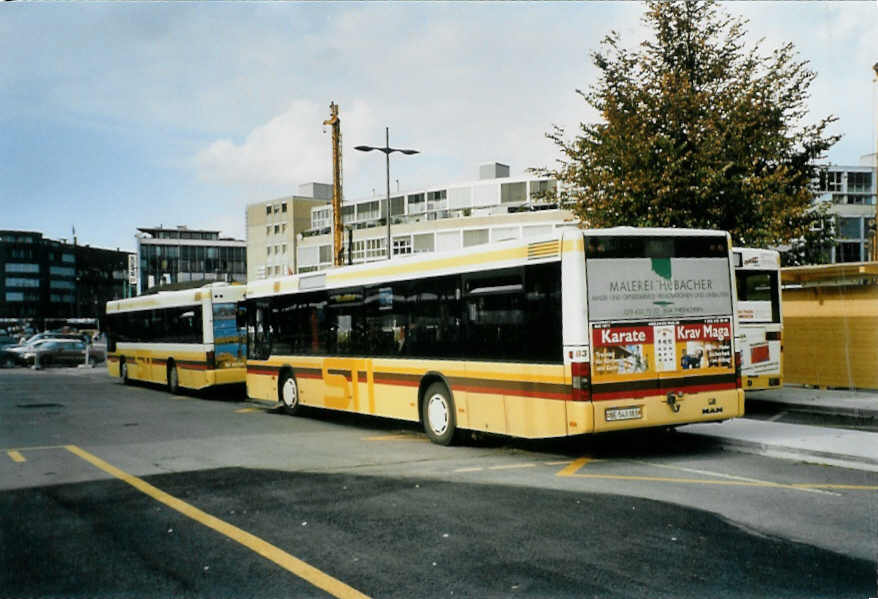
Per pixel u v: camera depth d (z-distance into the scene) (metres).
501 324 10.22
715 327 9.98
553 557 5.64
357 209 101.44
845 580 5.07
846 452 9.28
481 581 5.15
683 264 9.83
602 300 9.24
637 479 8.48
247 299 17.66
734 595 4.82
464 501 7.49
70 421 15.43
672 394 9.56
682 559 5.55
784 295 18.03
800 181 18.08
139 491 8.27
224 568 5.53
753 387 14.37
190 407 18.36
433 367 11.51
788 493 7.66
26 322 133.62
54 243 143.62
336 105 38.72
